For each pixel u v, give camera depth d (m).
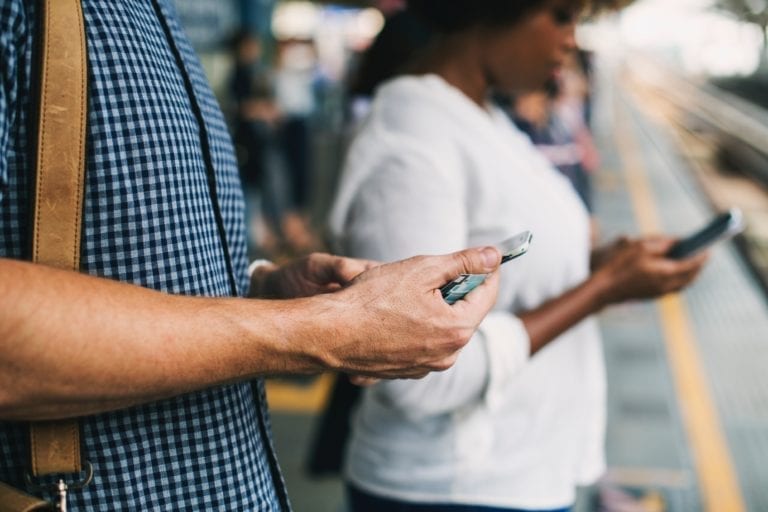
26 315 0.63
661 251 1.49
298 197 7.86
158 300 0.71
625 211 10.23
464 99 1.43
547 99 3.41
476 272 0.85
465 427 1.41
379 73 2.32
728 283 6.56
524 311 1.44
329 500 3.34
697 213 10.34
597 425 1.57
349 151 1.42
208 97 0.96
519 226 1.41
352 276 1.07
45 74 0.73
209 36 7.27
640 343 5.26
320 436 2.18
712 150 17.09
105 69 0.76
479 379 1.32
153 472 0.80
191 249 0.81
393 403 1.33
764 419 4.24
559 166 3.41
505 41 1.47
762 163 12.81
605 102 29.88
